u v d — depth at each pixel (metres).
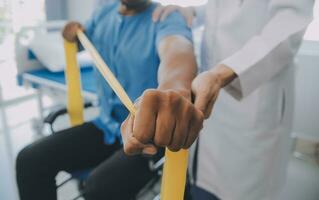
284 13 0.67
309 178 1.75
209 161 1.06
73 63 1.15
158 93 0.36
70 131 1.09
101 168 0.90
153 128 0.36
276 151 0.98
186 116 0.37
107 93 1.08
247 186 1.01
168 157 0.47
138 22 0.95
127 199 0.89
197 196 1.08
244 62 0.59
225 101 0.94
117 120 1.10
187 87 0.51
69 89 1.17
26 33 1.84
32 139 2.13
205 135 1.04
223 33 0.88
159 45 0.77
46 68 1.84
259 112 0.89
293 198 1.59
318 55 1.77
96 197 0.86
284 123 0.96
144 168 0.91
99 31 1.08
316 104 1.86
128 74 0.97
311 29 1.78
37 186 0.98
